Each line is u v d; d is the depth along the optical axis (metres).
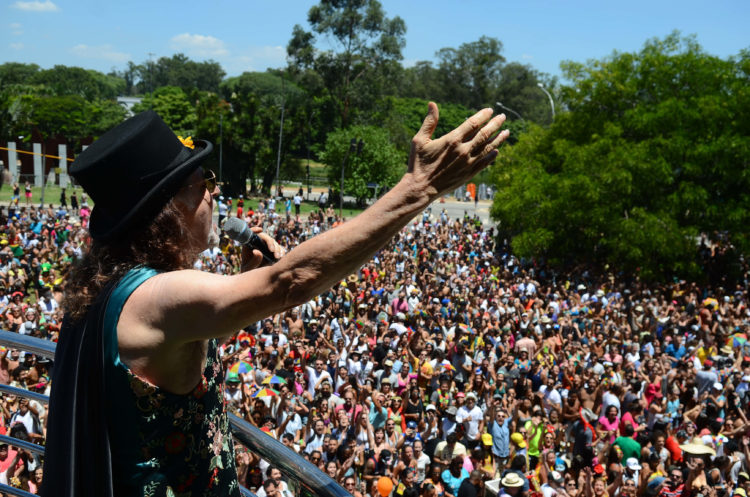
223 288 1.02
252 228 1.46
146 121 1.17
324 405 10.12
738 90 27.62
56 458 1.15
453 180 1.04
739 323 20.09
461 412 10.60
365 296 18.64
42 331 12.65
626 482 9.01
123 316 1.08
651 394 12.68
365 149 56.41
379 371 12.12
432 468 8.94
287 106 67.38
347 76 68.50
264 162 61.97
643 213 27.20
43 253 22.47
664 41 29.84
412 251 30.06
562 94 31.97
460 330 14.70
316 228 37.88
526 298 21.91
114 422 1.11
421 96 110.56
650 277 27.88
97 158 1.12
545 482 9.42
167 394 1.12
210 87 175.25
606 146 28.58
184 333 1.05
